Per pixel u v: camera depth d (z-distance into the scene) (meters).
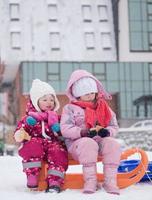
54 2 43.03
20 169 6.91
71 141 4.50
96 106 4.68
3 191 4.55
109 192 4.24
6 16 42.09
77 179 4.59
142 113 40.84
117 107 41.78
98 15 42.97
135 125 33.84
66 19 42.56
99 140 4.46
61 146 4.54
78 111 4.60
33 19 42.22
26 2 42.81
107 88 41.38
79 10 42.94
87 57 41.47
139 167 4.89
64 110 4.65
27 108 4.94
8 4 42.53
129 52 42.34
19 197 4.11
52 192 4.27
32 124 4.55
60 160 4.41
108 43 42.22
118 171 5.25
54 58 41.00
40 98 4.81
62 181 4.42
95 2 43.44
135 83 41.75
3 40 41.31
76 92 4.75
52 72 40.62
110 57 41.84
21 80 40.56
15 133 4.50
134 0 42.81
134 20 42.69
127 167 5.23
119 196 4.10
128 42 42.38
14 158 9.23
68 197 4.03
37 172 4.48
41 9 42.66
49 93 4.85
